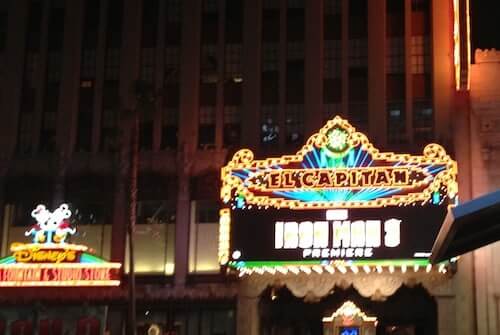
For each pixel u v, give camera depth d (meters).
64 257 44.50
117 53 50.62
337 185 41.88
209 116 48.41
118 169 47.84
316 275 42.81
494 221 23.88
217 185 46.75
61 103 49.75
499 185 43.22
